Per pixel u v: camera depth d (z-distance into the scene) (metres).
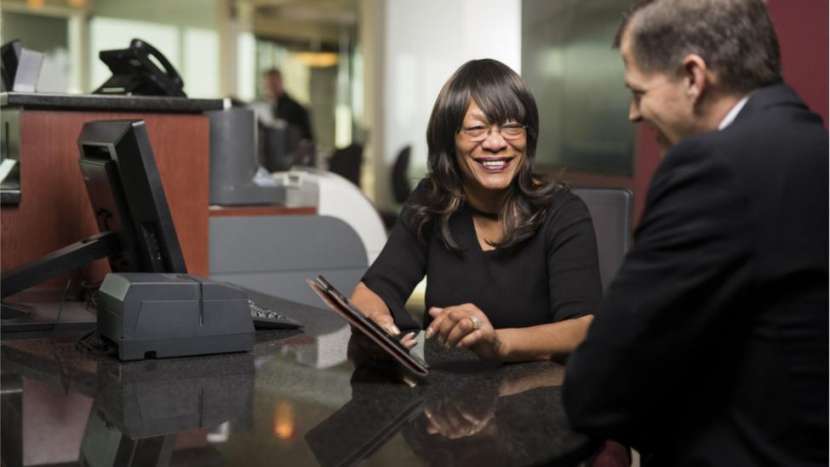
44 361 1.48
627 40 1.16
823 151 1.04
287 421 1.16
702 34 1.09
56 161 2.16
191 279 1.53
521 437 1.11
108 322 1.52
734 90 1.10
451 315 1.42
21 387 1.32
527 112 1.78
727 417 1.07
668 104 1.13
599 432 1.09
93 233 2.21
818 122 1.09
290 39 13.65
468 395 1.29
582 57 4.81
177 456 1.03
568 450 1.06
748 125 1.06
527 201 1.82
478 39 5.66
